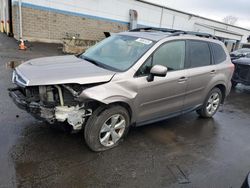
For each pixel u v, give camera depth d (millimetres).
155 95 3975
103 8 19375
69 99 3314
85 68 3590
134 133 4391
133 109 3744
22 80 3273
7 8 16344
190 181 3213
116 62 3898
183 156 3820
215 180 3297
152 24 23594
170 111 4438
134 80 3635
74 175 3057
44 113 3156
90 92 3199
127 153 3695
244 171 3598
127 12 21188
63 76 3207
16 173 2973
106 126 3555
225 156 3986
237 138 4746
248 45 18094
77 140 3857
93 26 19219
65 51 13469
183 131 4750
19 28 15070
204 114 5441
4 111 4586
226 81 5508
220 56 5391
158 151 3871
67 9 17266
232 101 7637
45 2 16031
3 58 9805
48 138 3830
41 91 3164
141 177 3178
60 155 3434
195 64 4719
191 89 4652
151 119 4172
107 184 2971
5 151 3379
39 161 3250
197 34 4949
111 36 4863
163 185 3066
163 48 4098
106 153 3625
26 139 3736
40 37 16438
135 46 4113
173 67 4277
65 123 3500
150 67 3887
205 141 4438
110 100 3350
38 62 3822
